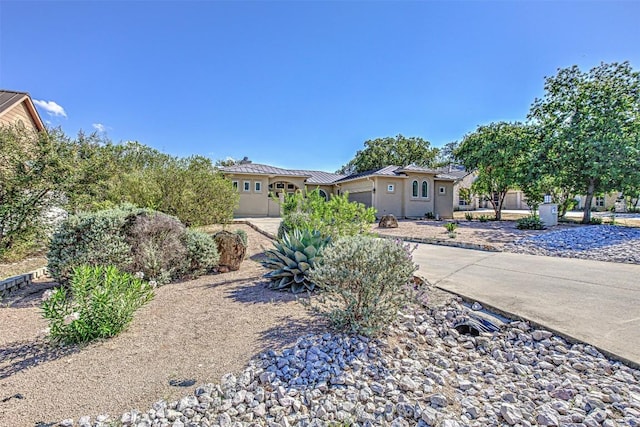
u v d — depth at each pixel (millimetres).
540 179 14914
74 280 3508
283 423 2148
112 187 9094
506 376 2756
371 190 21234
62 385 2527
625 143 12219
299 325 3637
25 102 13453
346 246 3615
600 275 5672
